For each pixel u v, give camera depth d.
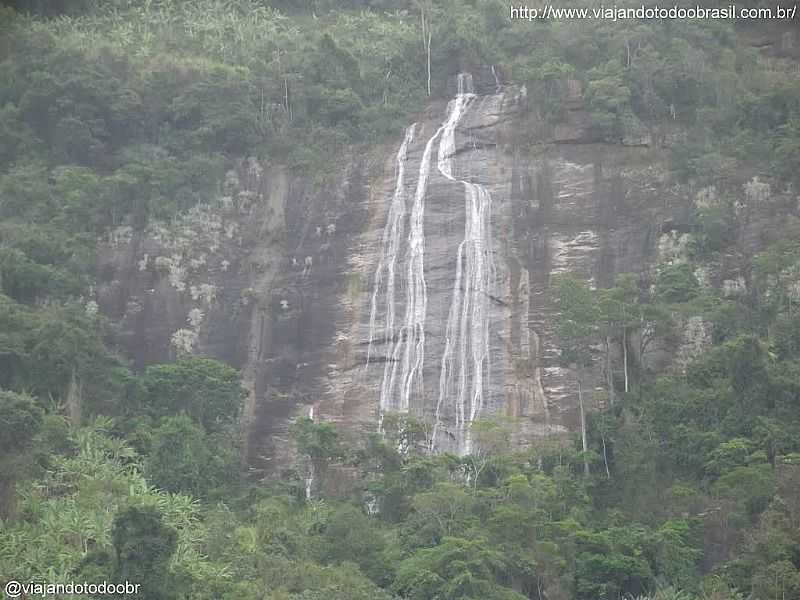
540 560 157.50
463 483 175.00
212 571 150.75
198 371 193.00
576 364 191.75
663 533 158.50
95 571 143.88
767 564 151.25
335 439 182.12
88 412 187.88
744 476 160.88
